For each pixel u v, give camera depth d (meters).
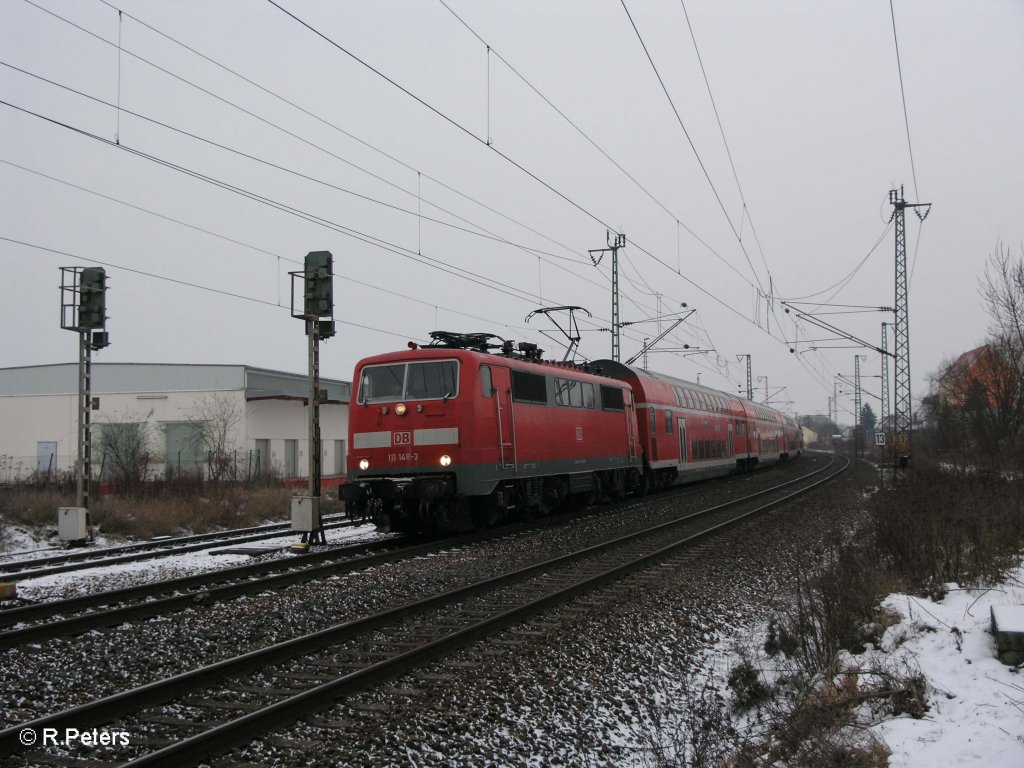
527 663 7.21
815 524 18.08
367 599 9.85
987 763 4.74
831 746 5.32
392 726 5.60
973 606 8.09
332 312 15.55
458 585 10.84
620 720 6.27
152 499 20.98
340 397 47.00
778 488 28.81
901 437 33.50
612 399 22.00
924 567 9.86
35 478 22.83
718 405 35.53
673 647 8.29
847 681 6.53
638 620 9.09
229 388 37.41
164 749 4.82
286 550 15.01
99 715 5.61
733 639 8.89
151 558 14.57
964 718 5.54
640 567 12.30
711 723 6.13
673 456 27.69
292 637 8.14
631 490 24.67
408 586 10.66
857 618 8.41
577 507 21.52
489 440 15.27
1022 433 28.48
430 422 15.09
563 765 5.37
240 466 31.19
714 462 33.38
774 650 8.07
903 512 12.80
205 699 6.14
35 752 5.16
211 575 11.44
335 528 19.70
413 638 8.02
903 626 7.73
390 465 15.34
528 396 17.06
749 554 13.84
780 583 11.42
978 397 32.09
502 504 16.09
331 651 7.55
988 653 6.69
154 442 36.66
